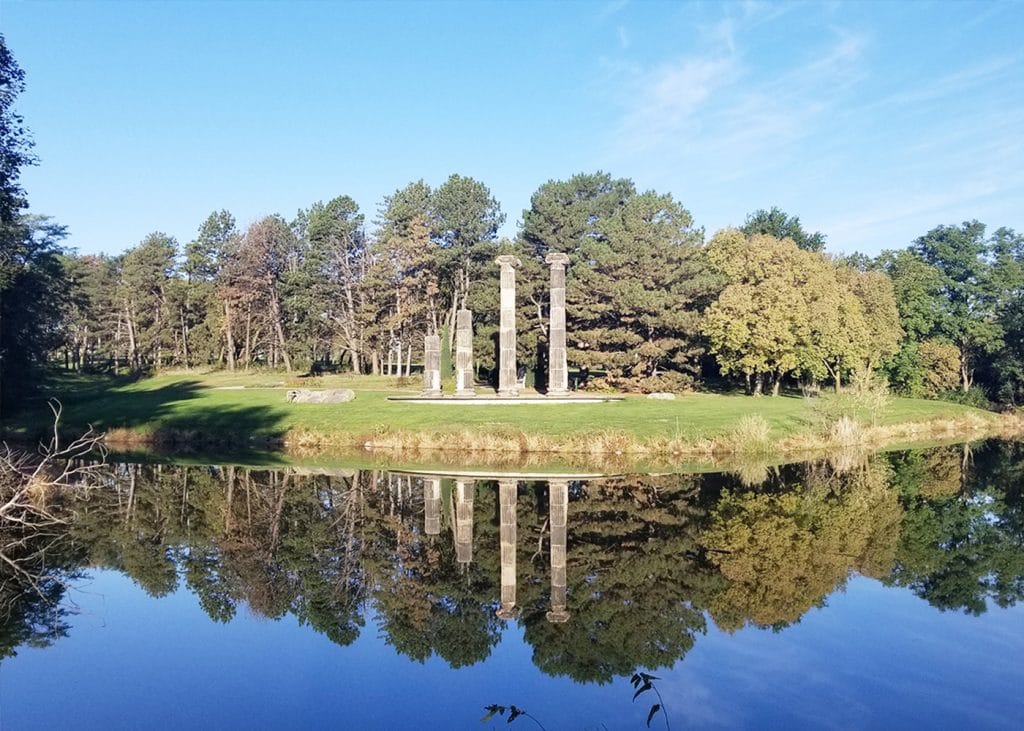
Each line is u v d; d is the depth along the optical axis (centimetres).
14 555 1747
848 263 7219
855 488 2578
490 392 5019
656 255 5072
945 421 4728
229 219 8562
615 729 864
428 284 6291
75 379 6938
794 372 5466
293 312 7844
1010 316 6275
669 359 5419
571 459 3152
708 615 1302
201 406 4312
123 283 8494
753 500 2366
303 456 3322
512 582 1530
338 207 7150
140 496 2445
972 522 2072
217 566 1645
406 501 2367
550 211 5678
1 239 3422
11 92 2714
